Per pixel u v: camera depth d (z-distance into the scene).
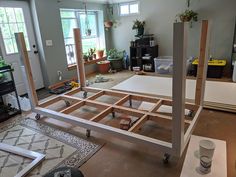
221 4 4.10
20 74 3.79
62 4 4.26
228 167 1.68
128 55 5.67
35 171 1.76
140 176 1.66
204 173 1.61
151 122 2.49
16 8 3.60
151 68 5.03
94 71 5.53
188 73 4.44
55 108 3.13
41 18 3.85
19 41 2.41
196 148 1.92
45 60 4.05
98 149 2.04
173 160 1.82
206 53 2.19
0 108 2.91
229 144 1.98
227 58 4.34
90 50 5.38
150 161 1.83
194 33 4.53
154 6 4.87
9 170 1.81
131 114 2.35
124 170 1.73
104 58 5.70
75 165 1.81
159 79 4.05
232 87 3.34
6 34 3.51
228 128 2.27
